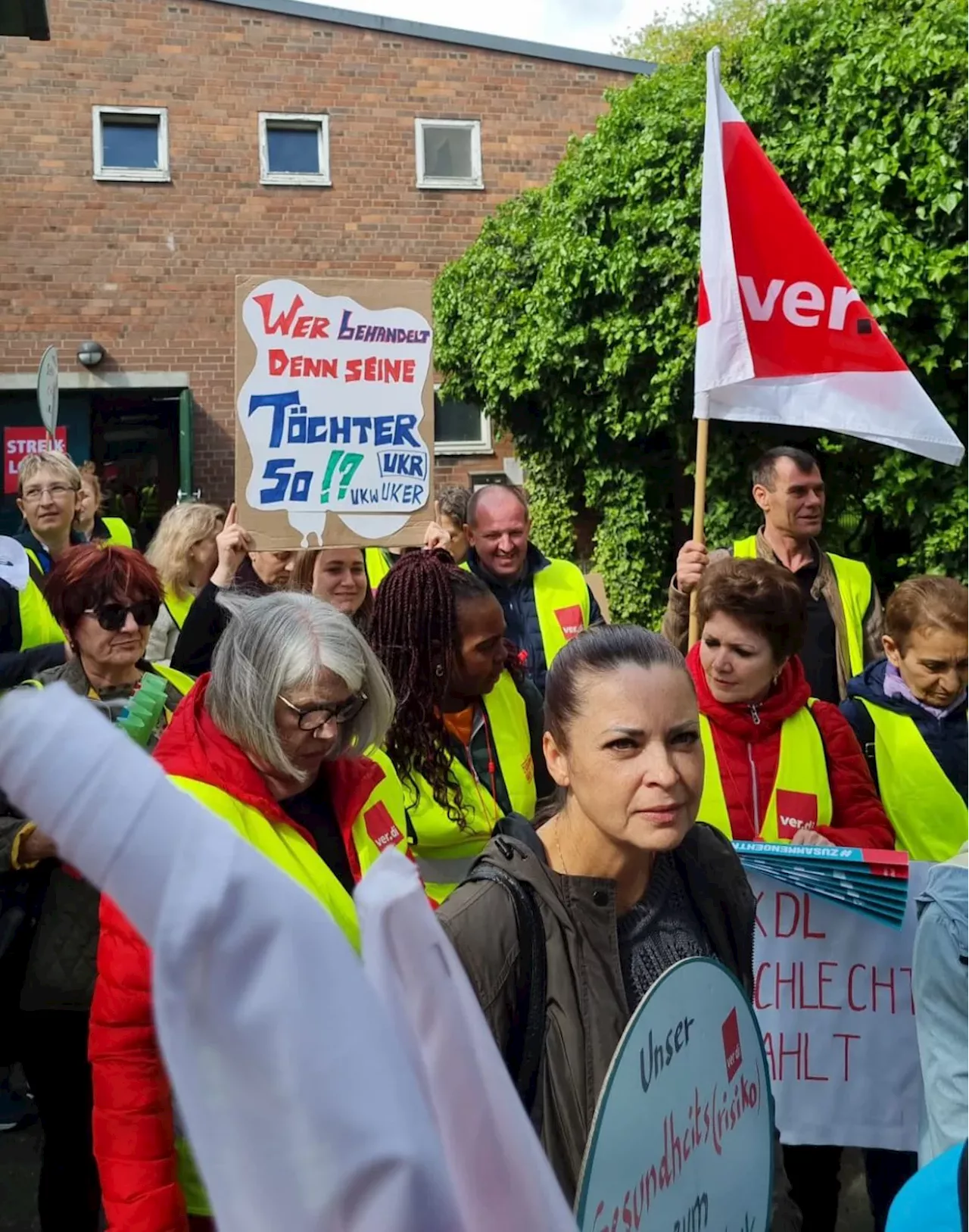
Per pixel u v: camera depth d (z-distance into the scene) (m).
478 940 1.65
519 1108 0.70
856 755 3.12
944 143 7.87
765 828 2.98
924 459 8.41
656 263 9.25
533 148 15.84
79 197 14.76
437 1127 0.68
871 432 4.05
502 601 4.87
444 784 2.78
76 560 2.89
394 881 0.68
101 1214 3.44
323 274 15.40
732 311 3.98
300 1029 0.55
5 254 14.62
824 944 2.82
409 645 2.79
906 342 8.05
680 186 9.36
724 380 4.00
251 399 3.75
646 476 10.89
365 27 15.27
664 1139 1.48
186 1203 2.12
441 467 16.06
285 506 3.79
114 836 0.52
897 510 8.62
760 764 3.00
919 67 7.78
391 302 3.86
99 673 2.92
